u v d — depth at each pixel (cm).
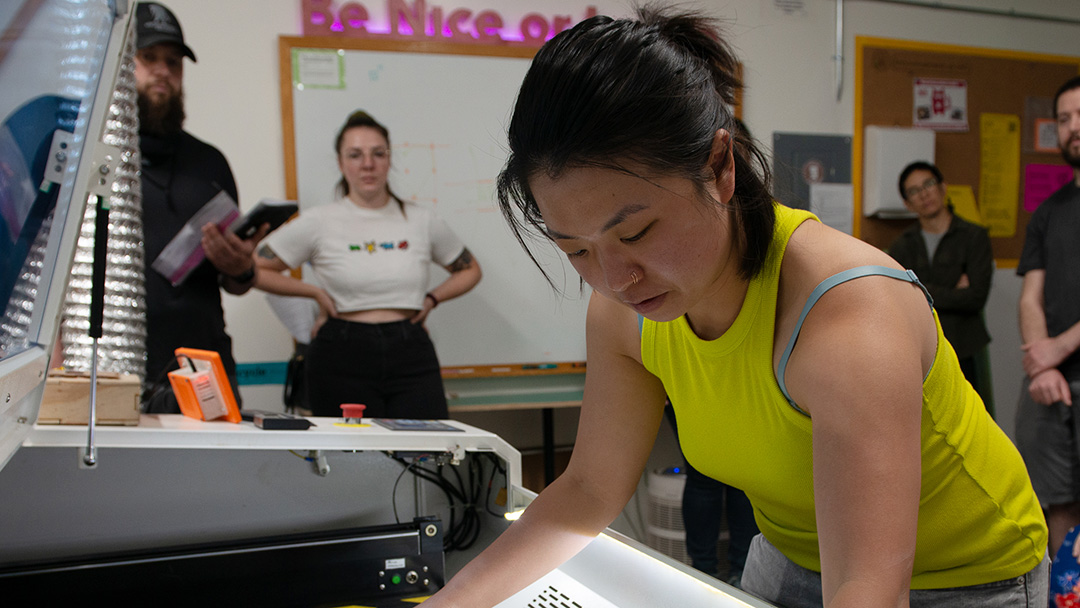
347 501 108
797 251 58
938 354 65
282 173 275
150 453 98
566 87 45
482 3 291
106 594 82
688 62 49
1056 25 358
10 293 58
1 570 79
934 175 300
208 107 267
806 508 74
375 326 246
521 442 298
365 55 279
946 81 340
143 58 209
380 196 261
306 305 274
